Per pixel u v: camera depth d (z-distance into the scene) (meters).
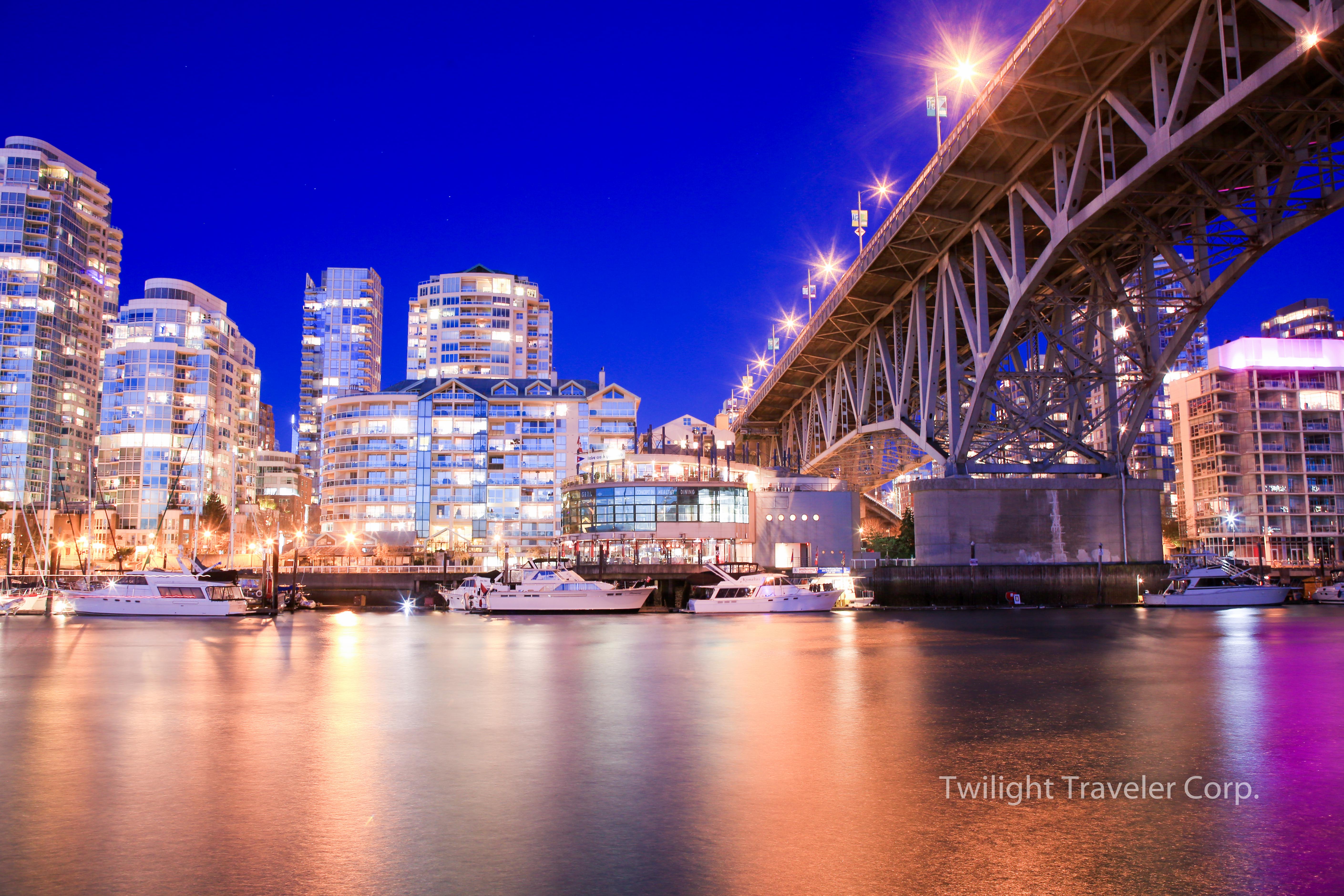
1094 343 65.44
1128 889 10.22
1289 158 41.16
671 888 10.30
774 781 15.10
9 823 12.84
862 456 97.50
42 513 136.88
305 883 10.48
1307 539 111.00
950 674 29.27
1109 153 49.00
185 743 18.38
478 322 173.62
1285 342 115.75
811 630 51.19
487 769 16.03
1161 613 62.19
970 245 62.84
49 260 168.00
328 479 133.12
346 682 28.52
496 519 130.25
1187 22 39.41
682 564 81.31
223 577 82.50
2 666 33.84
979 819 12.88
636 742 18.34
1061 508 64.69
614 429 133.75
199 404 151.75
